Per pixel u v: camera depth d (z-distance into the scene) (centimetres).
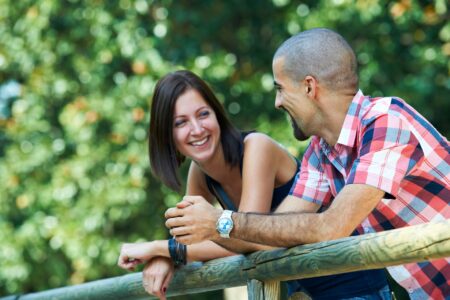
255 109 1355
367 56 1295
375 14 1252
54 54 1357
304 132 422
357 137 404
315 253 384
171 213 414
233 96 1355
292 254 396
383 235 353
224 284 452
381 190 383
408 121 396
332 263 376
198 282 470
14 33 1357
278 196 496
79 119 1298
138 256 481
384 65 1305
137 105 1295
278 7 1370
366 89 1291
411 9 1245
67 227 1308
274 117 1339
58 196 1303
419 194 405
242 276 436
